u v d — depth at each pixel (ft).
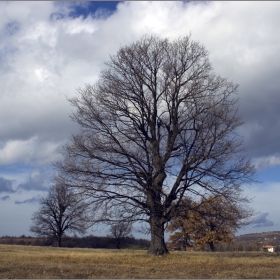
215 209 65.92
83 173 66.08
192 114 67.72
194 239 117.08
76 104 70.59
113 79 70.49
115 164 66.18
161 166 67.00
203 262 54.80
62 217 194.59
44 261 53.93
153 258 59.67
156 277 41.24
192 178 65.87
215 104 67.72
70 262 53.52
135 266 50.08
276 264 53.26
